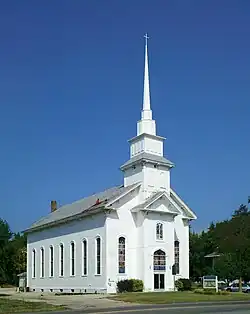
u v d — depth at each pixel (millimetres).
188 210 69688
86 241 65812
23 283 89000
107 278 59906
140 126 66562
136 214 63281
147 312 31828
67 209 80562
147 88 67375
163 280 61812
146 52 68250
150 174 64562
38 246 82125
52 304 41969
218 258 96938
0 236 109062
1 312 35062
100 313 31688
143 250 61062
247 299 46188
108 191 73438
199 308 34812
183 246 68375
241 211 73812
